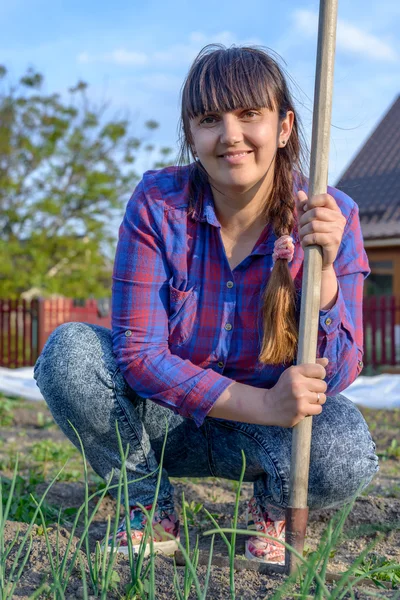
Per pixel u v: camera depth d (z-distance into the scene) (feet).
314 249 7.32
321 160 7.38
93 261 59.98
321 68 7.38
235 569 7.49
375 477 14.56
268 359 7.77
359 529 7.79
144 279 8.09
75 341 8.39
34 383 29.60
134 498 8.50
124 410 8.32
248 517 8.80
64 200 59.77
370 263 53.21
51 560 6.57
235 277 8.18
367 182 59.57
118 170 63.05
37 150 59.47
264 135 7.57
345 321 7.77
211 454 8.84
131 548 6.70
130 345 8.04
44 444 16.57
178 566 7.59
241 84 7.43
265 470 8.21
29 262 58.54
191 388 7.75
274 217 8.05
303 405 7.22
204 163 7.79
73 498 11.85
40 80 60.75
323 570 5.98
